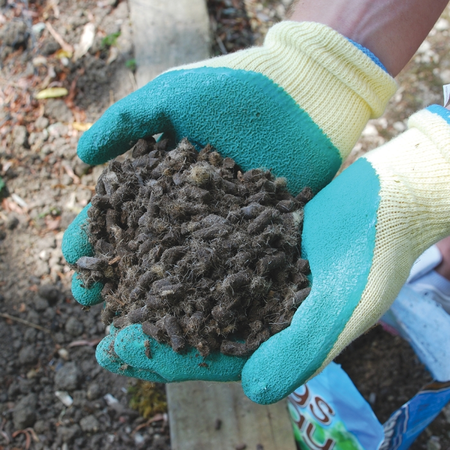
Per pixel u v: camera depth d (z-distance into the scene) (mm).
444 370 605
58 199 710
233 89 502
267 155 519
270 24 863
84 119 745
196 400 607
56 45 769
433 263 622
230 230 475
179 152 501
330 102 516
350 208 470
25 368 640
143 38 768
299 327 455
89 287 498
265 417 604
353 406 569
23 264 681
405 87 800
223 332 460
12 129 729
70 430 614
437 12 528
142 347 460
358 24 519
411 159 472
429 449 634
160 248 477
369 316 455
